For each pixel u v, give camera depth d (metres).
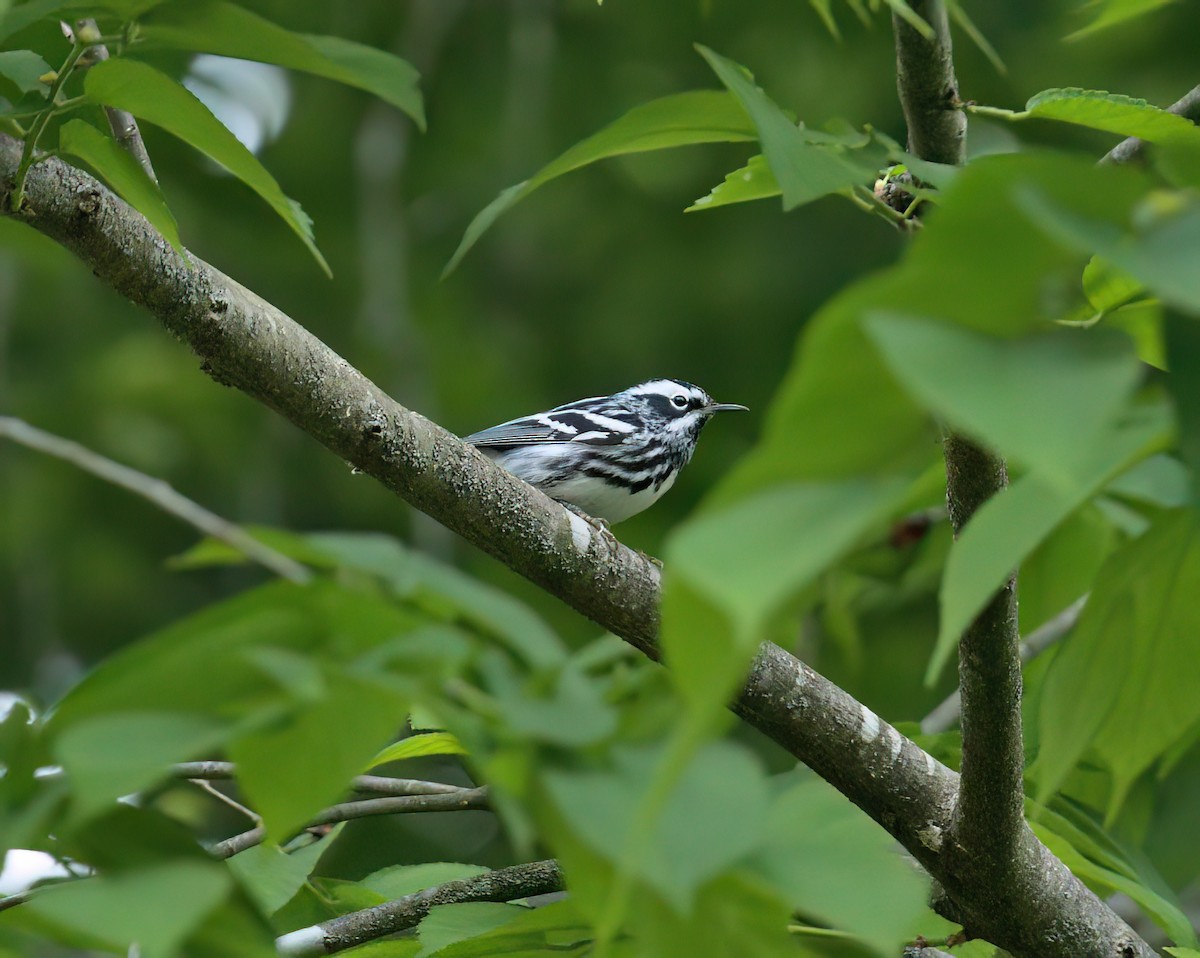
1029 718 7.85
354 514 21.97
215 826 12.16
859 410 1.87
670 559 1.79
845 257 21.66
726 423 20.83
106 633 20.80
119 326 22.12
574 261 23.08
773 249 21.91
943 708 10.89
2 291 20.17
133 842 2.90
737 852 2.27
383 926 6.91
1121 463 2.26
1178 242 1.91
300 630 2.73
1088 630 4.86
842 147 4.20
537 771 2.53
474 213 23.28
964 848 6.39
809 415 1.86
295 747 2.79
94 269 6.35
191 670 2.65
